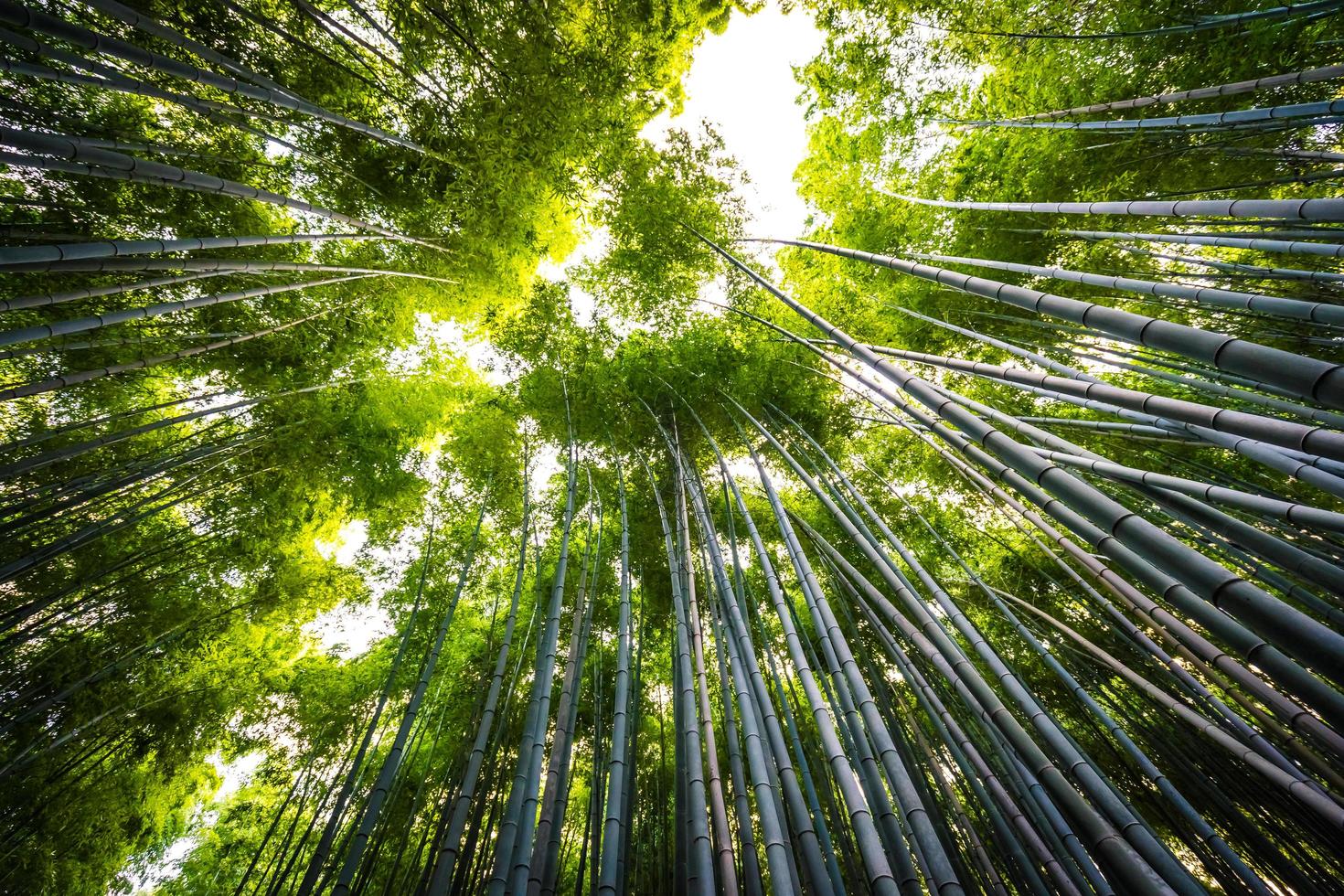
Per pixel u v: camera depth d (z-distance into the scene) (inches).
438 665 258.4
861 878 136.5
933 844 86.1
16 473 149.7
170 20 174.1
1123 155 230.8
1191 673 206.4
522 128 214.5
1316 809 122.6
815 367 281.0
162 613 227.3
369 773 234.1
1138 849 93.6
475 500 277.9
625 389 274.1
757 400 274.2
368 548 285.6
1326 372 48.7
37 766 185.3
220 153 213.6
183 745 226.7
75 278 185.8
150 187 198.5
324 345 273.3
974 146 289.7
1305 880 163.2
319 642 276.8
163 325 219.3
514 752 202.4
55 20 100.1
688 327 288.0
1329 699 45.3
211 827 287.4
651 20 254.2
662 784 172.1
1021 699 120.0
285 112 200.7
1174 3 209.0
